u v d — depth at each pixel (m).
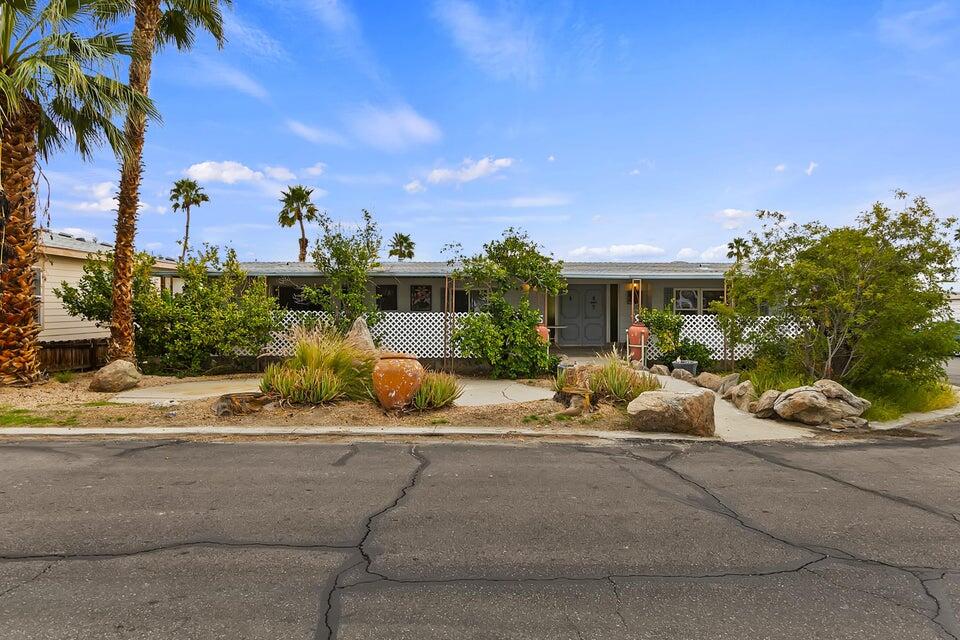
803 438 7.64
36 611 2.95
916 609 3.08
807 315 10.05
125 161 11.51
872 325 9.59
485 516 4.48
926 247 9.28
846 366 10.15
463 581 3.35
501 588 3.27
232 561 3.59
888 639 2.78
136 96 11.07
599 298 19.55
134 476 5.52
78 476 5.50
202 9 13.12
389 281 18.42
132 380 10.84
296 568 3.50
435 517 4.44
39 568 3.46
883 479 5.66
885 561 3.70
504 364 12.77
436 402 8.71
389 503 4.77
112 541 3.89
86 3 10.91
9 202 10.63
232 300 14.41
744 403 9.80
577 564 3.61
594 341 19.45
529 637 2.77
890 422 8.80
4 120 10.40
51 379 12.08
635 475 5.73
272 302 14.12
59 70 9.80
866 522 4.41
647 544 3.94
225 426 7.77
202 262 14.03
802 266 9.50
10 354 10.83
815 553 3.82
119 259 12.22
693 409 7.59
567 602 3.12
